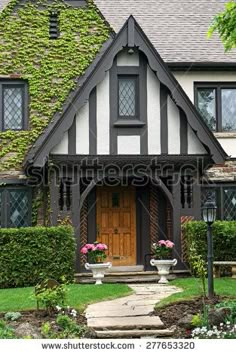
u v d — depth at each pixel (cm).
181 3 2127
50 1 1839
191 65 1858
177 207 1689
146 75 1692
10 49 1798
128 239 1816
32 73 1800
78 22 1842
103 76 1634
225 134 1869
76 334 1027
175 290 1445
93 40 1841
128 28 1653
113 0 2111
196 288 1386
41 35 1819
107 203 1817
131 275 1678
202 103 1888
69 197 1666
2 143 1766
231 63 1870
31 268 1555
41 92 1798
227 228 1634
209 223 1260
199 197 1698
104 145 1669
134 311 1193
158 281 1644
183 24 2027
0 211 1747
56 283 1195
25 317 1129
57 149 1639
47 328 998
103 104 1677
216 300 1210
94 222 1798
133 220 1822
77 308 1205
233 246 1634
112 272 1705
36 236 1565
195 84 1886
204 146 1688
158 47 1917
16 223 1753
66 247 1577
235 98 1897
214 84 1889
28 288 1475
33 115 1784
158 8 2094
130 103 1705
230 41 1192
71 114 1616
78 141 1655
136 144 1681
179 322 1077
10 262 1546
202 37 1972
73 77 1822
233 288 1358
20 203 1758
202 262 1288
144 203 1819
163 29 1997
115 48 1644
